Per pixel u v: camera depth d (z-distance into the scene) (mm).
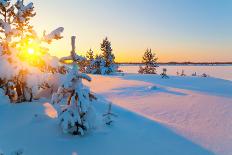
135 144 7348
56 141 7219
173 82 26516
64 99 9914
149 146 7285
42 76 10344
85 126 7426
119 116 10273
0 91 10680
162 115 11125
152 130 8727
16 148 6836
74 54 7344
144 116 10664
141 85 22203
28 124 8188
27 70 9953
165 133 8500
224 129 9180
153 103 13875
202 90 19984
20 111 9328
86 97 7379
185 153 6973
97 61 60438
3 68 9516
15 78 9766
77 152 6734
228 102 14445
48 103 10328
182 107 12875
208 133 8688
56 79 10414
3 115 9000
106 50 60781
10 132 7715
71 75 7262
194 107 12922
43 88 10945
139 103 13820
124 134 7953
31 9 10523
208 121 10242
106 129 8055
